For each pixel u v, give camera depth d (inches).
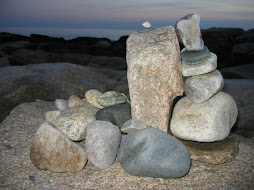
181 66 159.9
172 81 152.1
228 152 150.6
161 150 136.7
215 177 137.9
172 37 161.6
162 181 135.4
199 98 155.7
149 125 155.3
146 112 155.3
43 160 145.8
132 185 131.7
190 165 144.0
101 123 152.2
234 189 128.0
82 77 292.0
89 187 130.4
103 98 173.5
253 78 363.6
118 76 325.1
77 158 145.8
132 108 158.6
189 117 153.8
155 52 154.3
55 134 148.3
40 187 130.3
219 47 584.4
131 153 143.6
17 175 139.9
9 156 157.8
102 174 141.3
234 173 140.6
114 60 501.4
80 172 144.0
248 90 278.1
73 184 132.9
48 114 188.7
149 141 137.4
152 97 154.2
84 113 169.5
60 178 138.3
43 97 257.8
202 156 149.9
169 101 154.6
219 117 151.8
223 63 553.6
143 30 179.2
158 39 163.0
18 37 735.1
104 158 145.3
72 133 156.8
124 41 753.0
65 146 146.6
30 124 201.5
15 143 173.3
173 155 136.9
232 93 274.1
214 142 157.9
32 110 226.7
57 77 270.4
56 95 258.4
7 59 463.5
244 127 233.3
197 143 157.0
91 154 145.9
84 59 501.7
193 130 149.5
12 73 274.4
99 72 333.7
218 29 684.1
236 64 542.3
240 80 325.4
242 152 164.2
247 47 536.7
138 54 156.3
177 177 136.1
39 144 149.9
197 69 154.4
